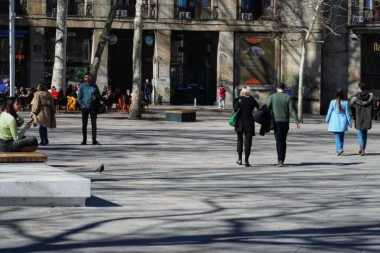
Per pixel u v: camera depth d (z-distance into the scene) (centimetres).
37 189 1636
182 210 1720
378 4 7556
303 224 1575
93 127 3478
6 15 6956
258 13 7606
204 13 7525
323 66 7800
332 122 3250
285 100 2744
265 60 7600
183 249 1302
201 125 5162
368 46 7738
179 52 7662
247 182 2300
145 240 1371
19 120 2609
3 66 7019
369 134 4853
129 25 7319
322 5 7169
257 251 1298
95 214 1614
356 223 1595
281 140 2761
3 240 1335
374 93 7731
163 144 3644
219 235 1435
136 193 1981
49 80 7162
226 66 7550
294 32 7556
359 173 2589
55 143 3528
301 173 2572
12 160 1977
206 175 2464
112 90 7425
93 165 2483
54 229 1440
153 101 7475
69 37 7194
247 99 2761
